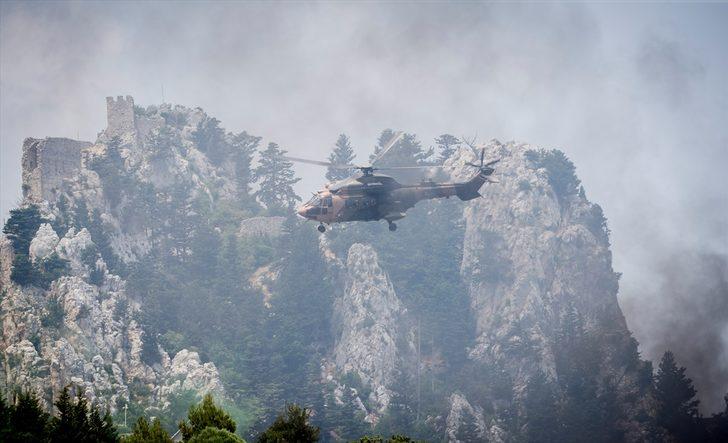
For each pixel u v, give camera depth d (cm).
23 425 16962
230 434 15275
